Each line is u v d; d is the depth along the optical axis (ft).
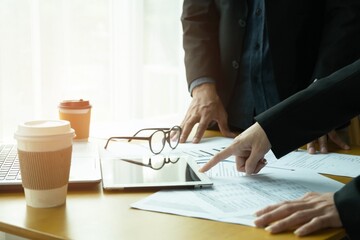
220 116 4.44
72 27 6.11
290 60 4.27
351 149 3.87
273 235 2.02
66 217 2.20
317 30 4.32
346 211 2.12
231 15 4.47
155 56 7.59
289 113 2.85
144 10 7.29
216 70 4.76
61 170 2.33
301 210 2.17
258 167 3.01
